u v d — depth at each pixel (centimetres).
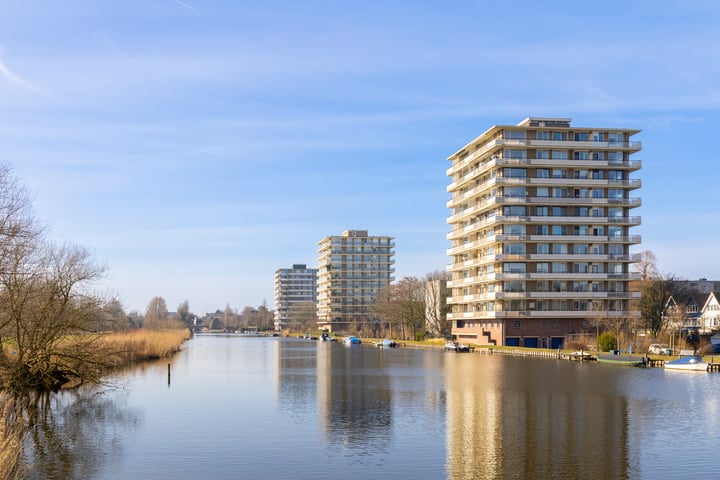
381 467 3219
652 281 13388
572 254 12325
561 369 8044
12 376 5200
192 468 3228
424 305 17325
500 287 12319
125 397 5538
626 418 4403
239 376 7431
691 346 10412
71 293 5516
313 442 3744
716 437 3812
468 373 7606
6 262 4725
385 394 5656
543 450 3516
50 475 3122
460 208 14488
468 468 3184
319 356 11625
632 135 12738
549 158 12419
